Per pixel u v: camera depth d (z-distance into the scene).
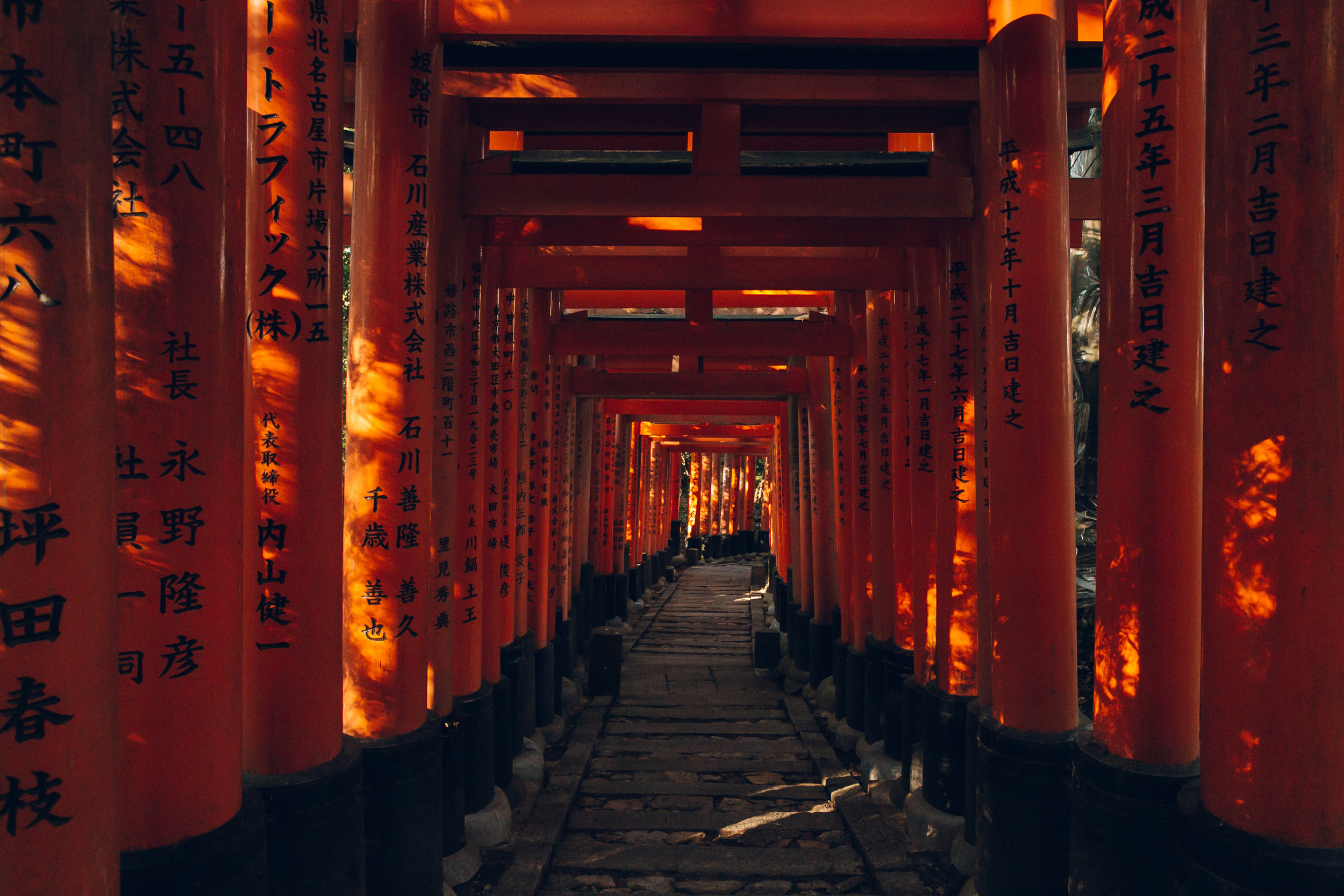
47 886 2.22
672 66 5.95
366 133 5.10
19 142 2.20
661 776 8.46
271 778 3.87
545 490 9.48
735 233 6.71
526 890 5.77
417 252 5.12
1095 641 4.43
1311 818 2.93
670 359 13.34
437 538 5.82
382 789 4.85
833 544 11.59
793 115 6.74
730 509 39.97
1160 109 4.14
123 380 3.03
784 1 5.35
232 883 3.12
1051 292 5.14
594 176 6.02
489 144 8.09
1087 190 6.60
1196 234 4.14
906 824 6.62
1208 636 3.21
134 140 3.02
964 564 6.39
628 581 20.34
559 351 9.71
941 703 6.43
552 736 9.45
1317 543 2.91
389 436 5.05
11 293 2.18
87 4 2.30
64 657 2.24
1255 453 3.02
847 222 6.67
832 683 10.99
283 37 4.08
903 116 6.67
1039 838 5.01
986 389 5.43
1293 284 2.94
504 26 5.34
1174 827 3.95
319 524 4.05
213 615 3.16
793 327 9.37
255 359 4.01
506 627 8.20
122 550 3.03
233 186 3.31
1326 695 2.91
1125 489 4.21
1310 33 2.92
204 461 3.13
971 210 6.00
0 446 2.17
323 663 4.06
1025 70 5.16
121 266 3.02
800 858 6.47
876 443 8.32
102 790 2.34
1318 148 2.91
